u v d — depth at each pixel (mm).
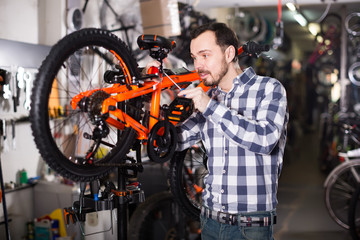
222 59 1726
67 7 3785
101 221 2945
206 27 1736
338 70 6992
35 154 3740
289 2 4902
